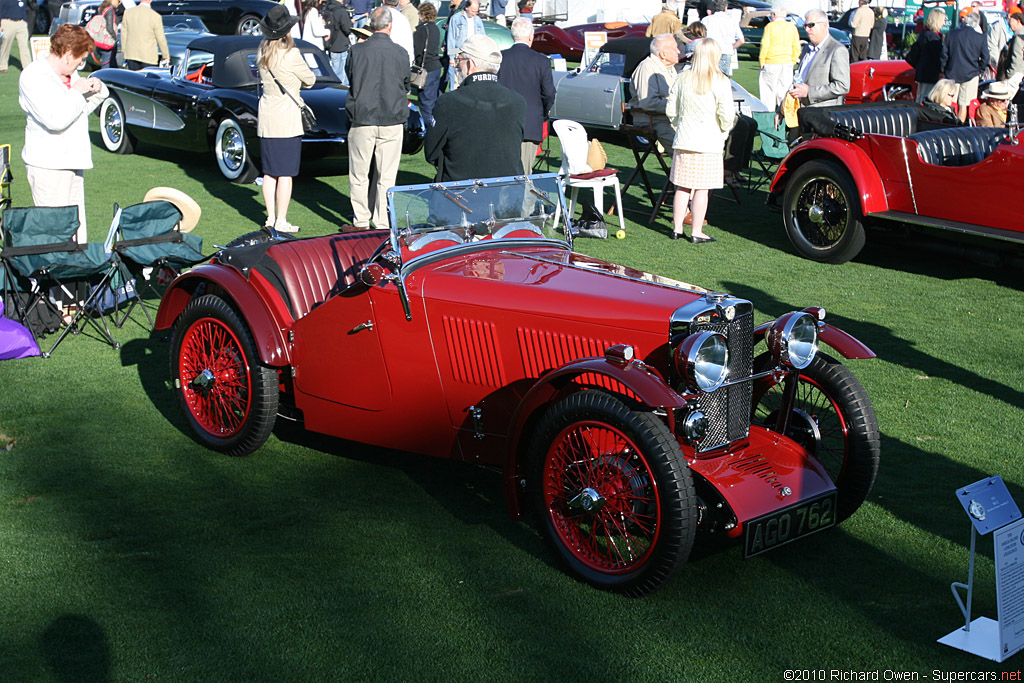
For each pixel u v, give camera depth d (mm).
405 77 8672
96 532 4027
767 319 6898
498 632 3385
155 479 4543
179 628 3385
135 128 12141
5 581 3654
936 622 3477
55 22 21906
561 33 20734
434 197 4352
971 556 3318
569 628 3416
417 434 4379
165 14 19641
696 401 3715
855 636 3387
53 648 3262
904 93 13023
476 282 4082
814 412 4352
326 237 5133
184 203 6719
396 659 3229
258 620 3436
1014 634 3256
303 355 4609
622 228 9281
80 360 6078
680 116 8828
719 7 14742
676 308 3654
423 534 4074
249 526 4109
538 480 3738
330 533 4066
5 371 5859
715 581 3738
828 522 3812
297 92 8656
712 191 11539
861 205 8133
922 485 4539
